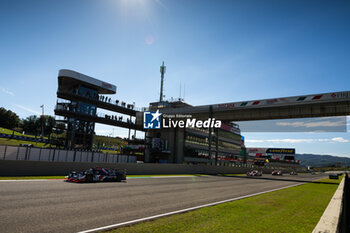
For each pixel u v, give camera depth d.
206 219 6.48
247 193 13.59
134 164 26.78
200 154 57.31
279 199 11.27
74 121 40.72
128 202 8.91
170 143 50.00
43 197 8.96
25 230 5.05
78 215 6.54
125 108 48.34
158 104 57.47
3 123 91.88
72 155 30.22
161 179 22.34
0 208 6.89
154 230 5.31
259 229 5.59
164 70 61.47
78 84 42.53
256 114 40.81
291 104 36.97
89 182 15.58
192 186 16.55
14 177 15.94
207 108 45.62
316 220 6.75
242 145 83.00
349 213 8.05
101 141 88.81
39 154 26.52
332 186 23.48
